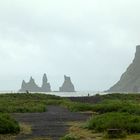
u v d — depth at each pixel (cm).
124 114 3541
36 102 7662
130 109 4619
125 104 5350
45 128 3328
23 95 9144
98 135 2725
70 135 2622
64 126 3466
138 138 2550
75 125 3506
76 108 5666
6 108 5534
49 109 6200
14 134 2931
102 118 3219
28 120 4147
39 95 9525
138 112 4412
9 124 3014
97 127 2948
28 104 6669
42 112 5491
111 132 2633
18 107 5725
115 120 3005
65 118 4356
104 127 2898
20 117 4566
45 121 4012
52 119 4250
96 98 9169
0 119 3058
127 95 9344
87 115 4766
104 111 5169
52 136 2800
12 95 9100
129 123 2902
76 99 9312
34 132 3059
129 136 2639
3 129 2942
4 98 8256
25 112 5462
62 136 2783
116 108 5131
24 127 3366
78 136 2683
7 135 2869
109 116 3319
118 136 2616
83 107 5669
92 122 3161
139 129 2817
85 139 2570
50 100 8338
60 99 9088
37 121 4022
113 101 6700
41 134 2928
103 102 6925
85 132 2922
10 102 6938
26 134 2939
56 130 3167
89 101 8688
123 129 2827
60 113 5219
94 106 5622
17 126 3092
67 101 8362
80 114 4953
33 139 2658
